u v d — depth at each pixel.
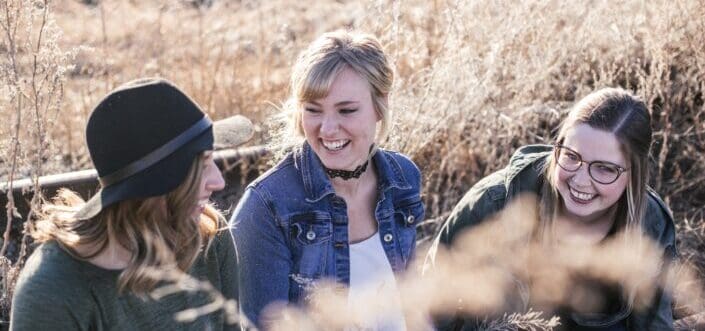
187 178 1.96
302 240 2.62
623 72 4.27
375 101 2.55
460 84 3.91
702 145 3.97
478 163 4.10
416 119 3.85
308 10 5.47
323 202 2.62
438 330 2.99
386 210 2.71
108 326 1.97
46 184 3.39
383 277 2.70
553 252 2.85
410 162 2.83
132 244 1.93
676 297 3.43
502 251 2.87
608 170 2.62
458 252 2.91
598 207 2.68
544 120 4.26
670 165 4.13
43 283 1.87
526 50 4.12
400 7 4.07
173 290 1.99
